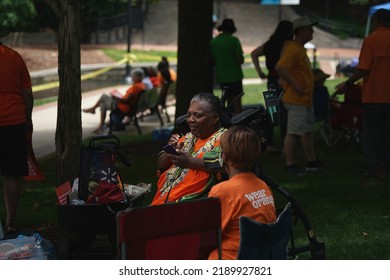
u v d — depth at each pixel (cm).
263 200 658
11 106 998
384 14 1382
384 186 1334
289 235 673
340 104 1806
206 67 1819
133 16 4447
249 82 3916
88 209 815
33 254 817
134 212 543
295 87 1428
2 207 1191
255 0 7425
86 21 6056
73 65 984
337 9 7119
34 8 5441
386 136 1412
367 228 1052
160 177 802
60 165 995
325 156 1702
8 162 1005
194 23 1798
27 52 4884
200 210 578
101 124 2239
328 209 1161
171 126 2417
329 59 5138
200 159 746
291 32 1608
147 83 2586
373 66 1388
